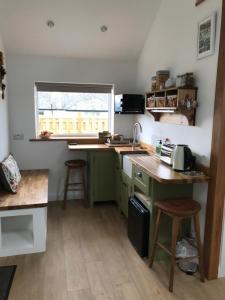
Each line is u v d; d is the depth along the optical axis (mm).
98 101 4367
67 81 4023
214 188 2205
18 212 2586
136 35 3668
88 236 3053
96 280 2273
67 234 3094
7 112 3779
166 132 3166
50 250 2744
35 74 3904
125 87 4238
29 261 2541
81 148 3727
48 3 3045
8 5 3020
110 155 3869
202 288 2195
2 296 2059
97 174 3873
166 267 2473
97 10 3209
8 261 2537
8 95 3854
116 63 4145
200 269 2268
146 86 3797
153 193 2451
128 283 2238
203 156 2398
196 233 2246
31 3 3025
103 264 2506
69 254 2672
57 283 2229
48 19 3270
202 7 2398
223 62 2049
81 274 2352
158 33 3342
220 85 2086
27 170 4004
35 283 2227
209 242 2275
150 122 3670
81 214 3684
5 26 3312
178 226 2168
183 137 2762
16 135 3984
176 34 2887
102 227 3287
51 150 4129
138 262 2545
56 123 4281
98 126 4438
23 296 2074
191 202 2340
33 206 2596
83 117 4355
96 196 3928
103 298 2061
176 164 2445
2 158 3293
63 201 4148
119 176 3670
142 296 2088
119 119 4336
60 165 4195
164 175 2301
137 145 3967
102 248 2795
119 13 3285
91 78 4098
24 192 2939
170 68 3051
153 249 2422
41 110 4188
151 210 2504
